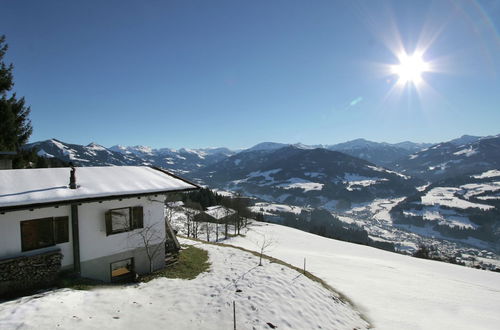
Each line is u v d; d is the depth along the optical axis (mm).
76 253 10758
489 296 25000
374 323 13250
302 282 13875
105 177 13227
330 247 57125
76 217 10750
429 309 18031
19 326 7035
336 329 10695
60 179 11820
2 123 19906
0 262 8938
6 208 8750
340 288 18750
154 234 13406
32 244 9891
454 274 39000
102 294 9812
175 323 8781
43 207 9547
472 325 15977
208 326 8875
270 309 10383
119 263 12812
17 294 9188
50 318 7625
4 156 14773
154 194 12500
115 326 8031
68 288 9844
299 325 9984
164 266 13867
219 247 18891
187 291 11117
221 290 11375
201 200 103562
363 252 54594
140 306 9516
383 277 27375
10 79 20516
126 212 12664
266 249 42719
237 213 64312
